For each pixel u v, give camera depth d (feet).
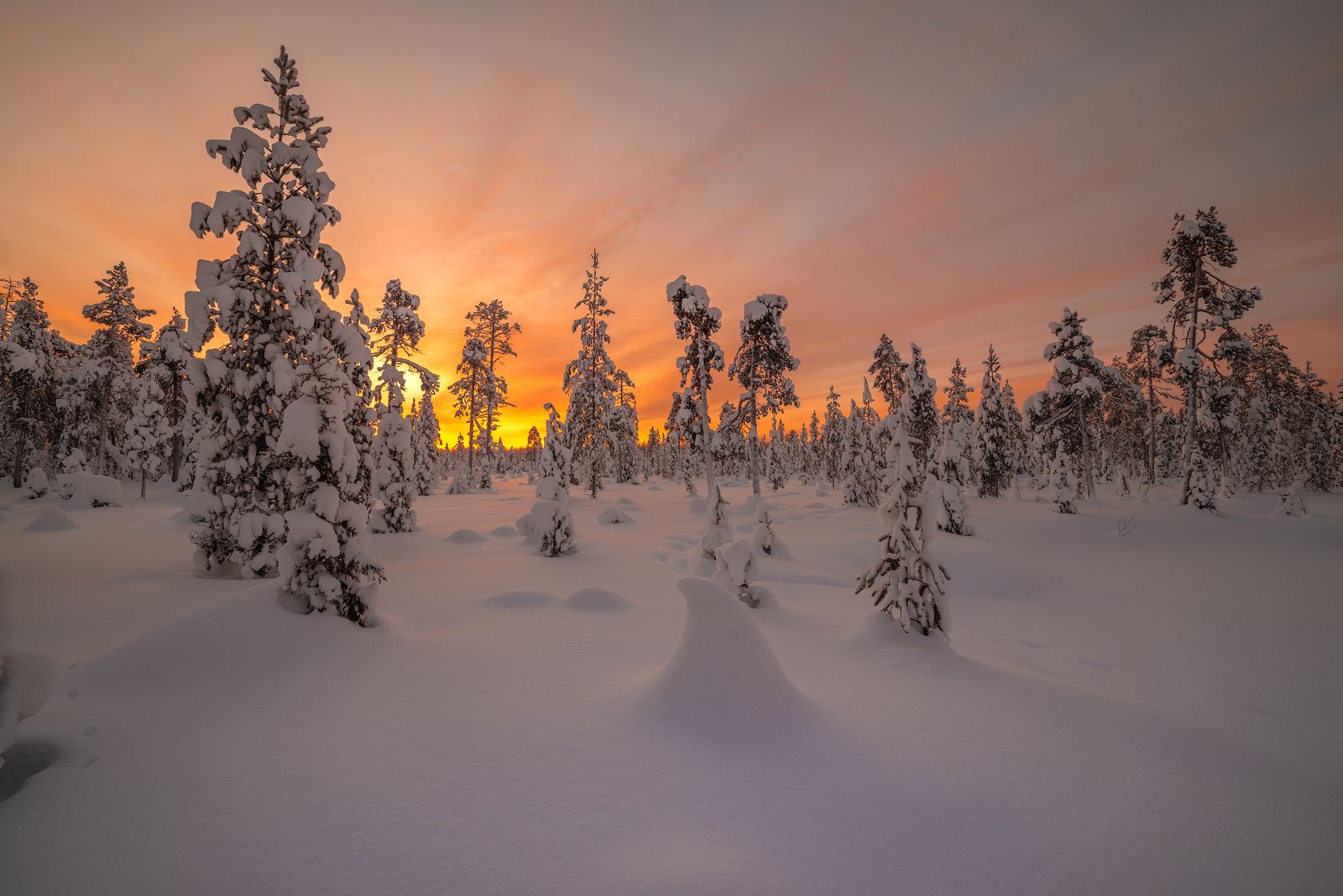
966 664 20.58
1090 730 15.01
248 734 13.74
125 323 115.65
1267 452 141.49
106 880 8.78
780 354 87.76
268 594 20.54
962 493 69.41
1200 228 85.25
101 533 54.08
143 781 11.63
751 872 8.98
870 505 103.04
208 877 8.89
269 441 34.78
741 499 125.49
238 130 35.27
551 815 10.62
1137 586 51.80
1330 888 9.10
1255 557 61.87
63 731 13.56
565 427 112.98
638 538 59.16
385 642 20.48
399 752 13.07
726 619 16.14
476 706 15.67
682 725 14.35
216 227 34.60
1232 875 9.35
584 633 23.34
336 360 23.50
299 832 10.05
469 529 55.36
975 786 11.95
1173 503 89.81
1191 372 84.12
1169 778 12.61
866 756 13.21
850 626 27.32
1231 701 26.76
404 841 9.84
